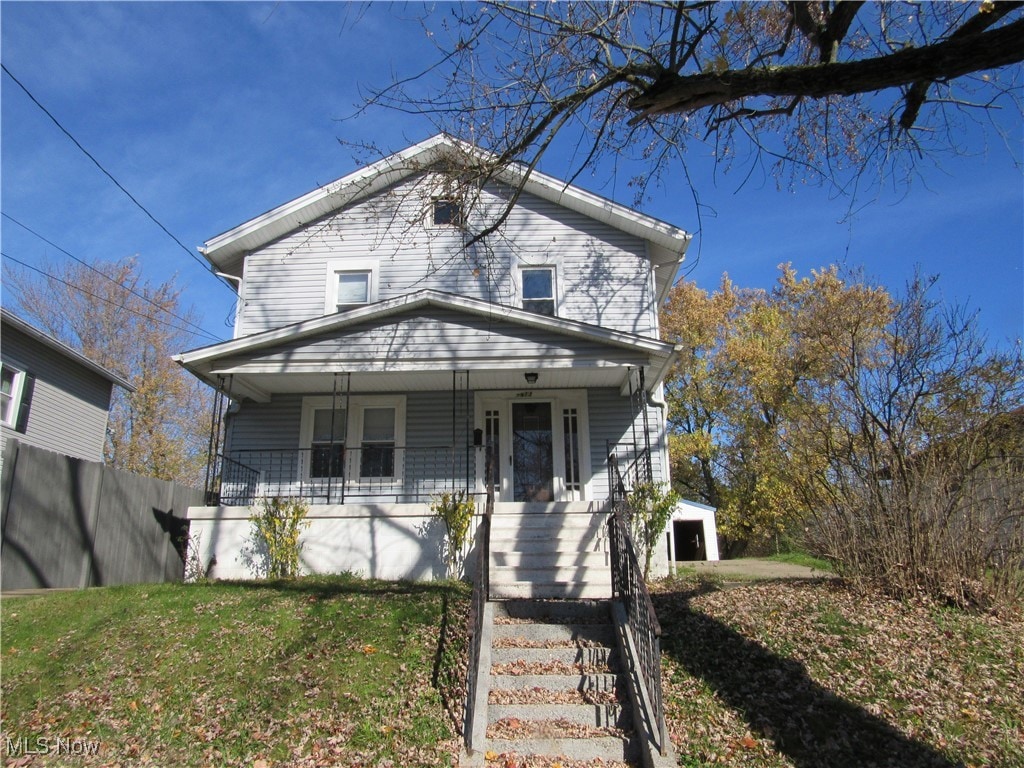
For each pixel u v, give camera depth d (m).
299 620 8.54
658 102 7.12
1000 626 8.29
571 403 14.16
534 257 14.57
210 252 14.65
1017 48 5.39
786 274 31.12
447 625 8.31
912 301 10.23
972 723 6.29
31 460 10.05
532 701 6.58
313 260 14.73
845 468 10.27
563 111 8.16
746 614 8.70
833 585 10.09
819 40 6.87
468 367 12.12
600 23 7.29
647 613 6.54
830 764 5.76
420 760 5.78
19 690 7.08
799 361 22.45
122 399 32.62
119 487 11.73
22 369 16.44
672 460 33.84
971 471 9.41
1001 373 9.66
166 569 12.84
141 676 7.27
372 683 7.01
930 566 9.25
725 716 6.42
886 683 6.95
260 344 12.09
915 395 9.84
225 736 6.20
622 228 14.66
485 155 9.38
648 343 11.91
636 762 5.91
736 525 31.97
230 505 13.22
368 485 13.71
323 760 5.81
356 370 12.16
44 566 10.14
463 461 13.82
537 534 11.30
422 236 14.71
